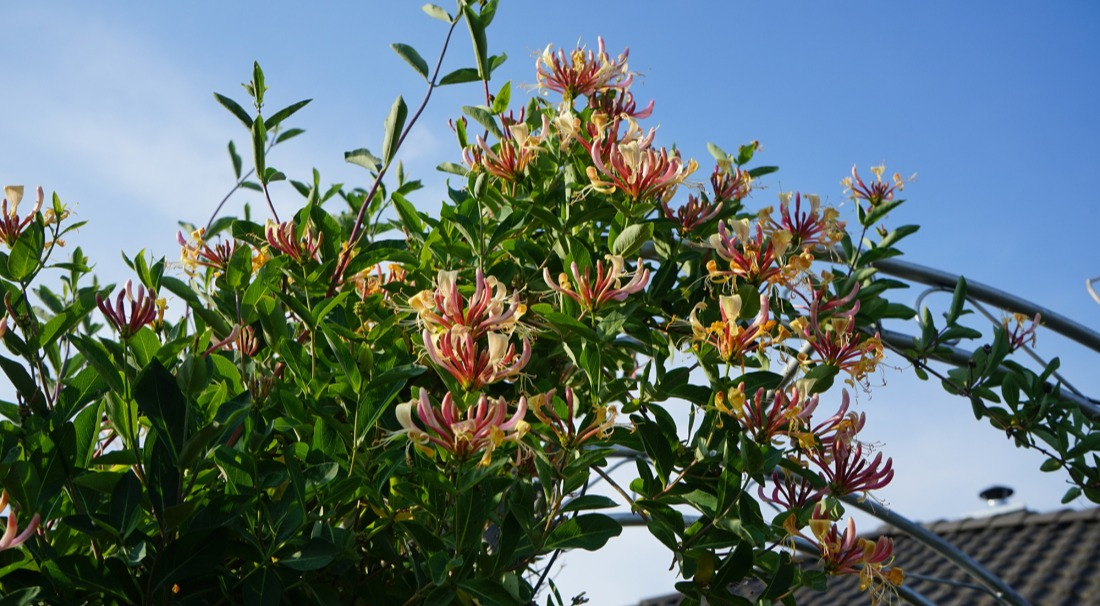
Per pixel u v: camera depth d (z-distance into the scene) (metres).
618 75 1.15
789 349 1.06
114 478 0.87
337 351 0.93
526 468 0.99
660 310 1.08
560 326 0.95
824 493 1.00
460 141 1.15
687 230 1.09
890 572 0.97
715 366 0.96
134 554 0.84
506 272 1.08
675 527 0.95
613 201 1.01
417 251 1.14
